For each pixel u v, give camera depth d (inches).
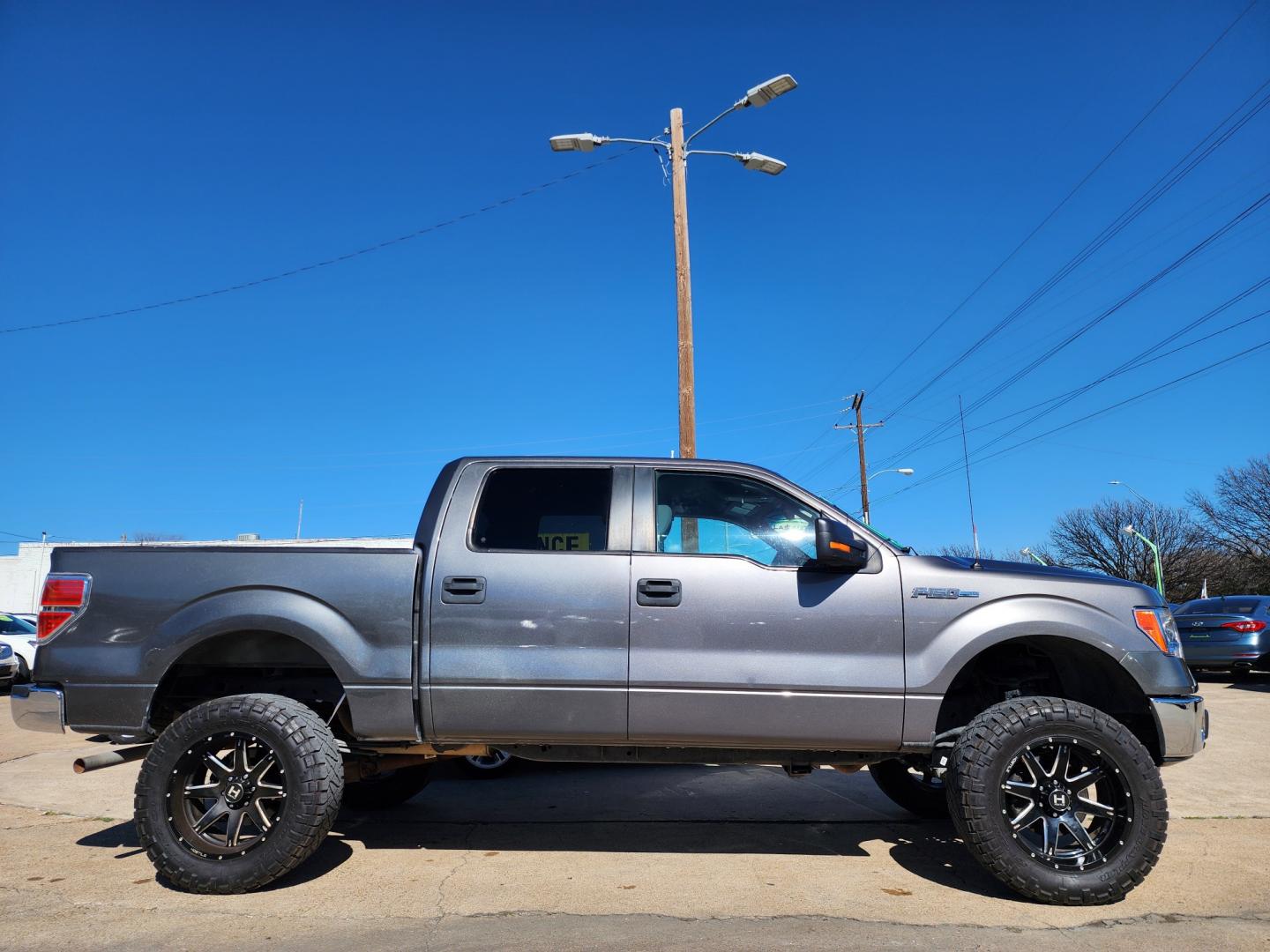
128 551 166.2
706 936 133.5
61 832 200.1
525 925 138.6
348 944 130.3
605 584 161.6
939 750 164.6
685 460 176.2
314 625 160.2
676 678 157.4
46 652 163.0
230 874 151.1
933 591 160.9
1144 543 2036.2
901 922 140.3
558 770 275.0
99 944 130.3
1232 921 141.7
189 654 166.4
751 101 422.0
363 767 187.2
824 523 155.1
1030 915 144.3
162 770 153.7
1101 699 173.6
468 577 162.4
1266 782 256.2
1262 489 1588.3
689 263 429.1
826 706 157.3
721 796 239.1
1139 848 147.6
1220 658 512.4
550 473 174.7
